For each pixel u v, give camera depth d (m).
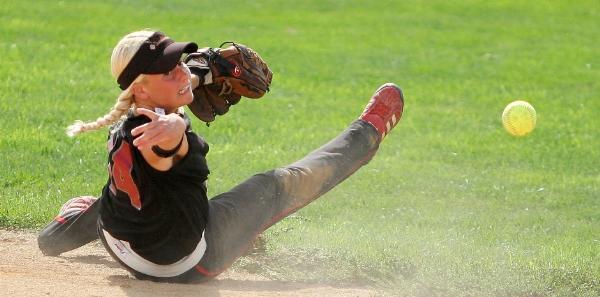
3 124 33.72
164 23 63.28
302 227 22.42
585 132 40.75
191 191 14.36
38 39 53.00
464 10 76.69
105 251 18.91
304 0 78.12
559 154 36.56
